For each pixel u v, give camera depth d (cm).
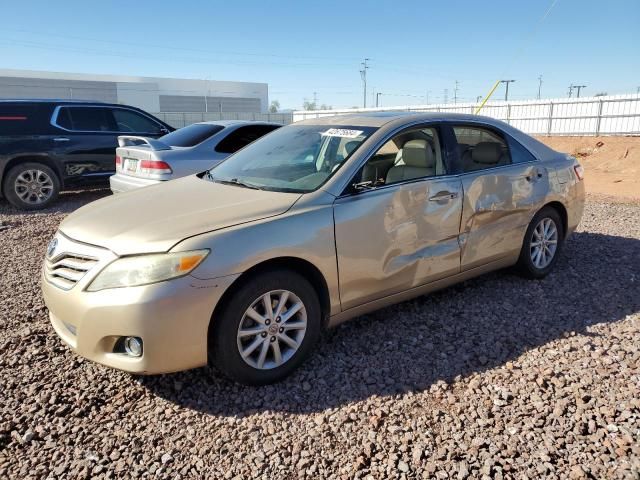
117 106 980
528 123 2767
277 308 311
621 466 239
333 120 426
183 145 730
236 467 247
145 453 258
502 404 289
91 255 291
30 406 294
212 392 309
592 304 427
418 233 372
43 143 889
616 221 756
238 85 7800
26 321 407
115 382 320
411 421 277
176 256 276
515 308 420
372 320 400
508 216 437
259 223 304
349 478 238
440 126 410
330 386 313
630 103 2325
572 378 312
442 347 358
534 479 234
